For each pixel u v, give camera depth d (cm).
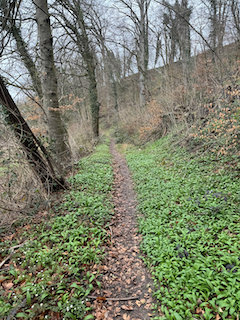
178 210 551
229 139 699
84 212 598
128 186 899
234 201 514
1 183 634
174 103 1424
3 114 581
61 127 1030
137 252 471
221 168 706
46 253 422
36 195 671
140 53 2136
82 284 371
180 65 1806
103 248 472
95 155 1395
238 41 1133
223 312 278
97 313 325
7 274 386
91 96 1928
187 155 958
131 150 1592
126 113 2323
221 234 413
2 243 468
